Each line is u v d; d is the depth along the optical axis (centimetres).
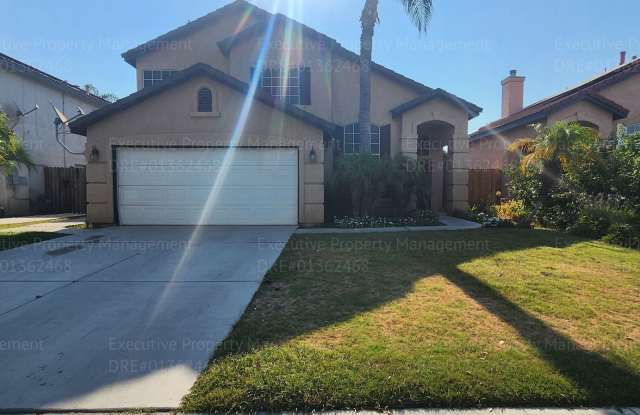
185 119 1203
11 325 443
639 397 298
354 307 484
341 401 298
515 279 596
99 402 301
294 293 543
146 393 311
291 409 295
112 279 624
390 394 304
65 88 1945
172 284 596
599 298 510
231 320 452
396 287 565
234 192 1220
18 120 1662
